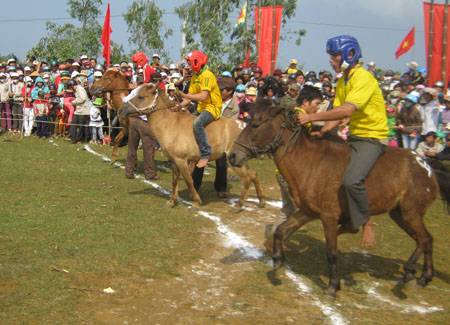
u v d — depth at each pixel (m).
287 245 6.17
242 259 5.60
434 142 9.73
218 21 20.42
